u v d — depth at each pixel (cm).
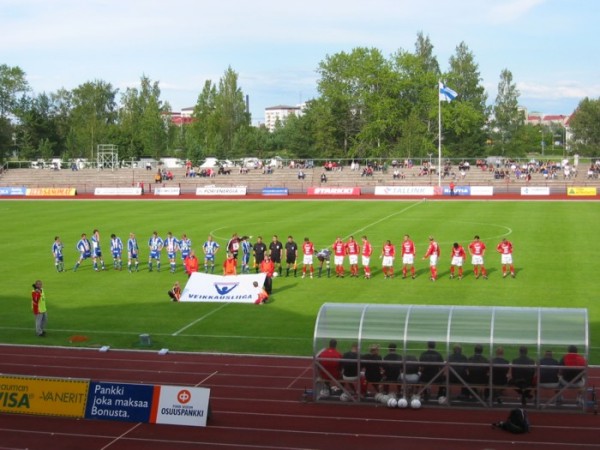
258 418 2255
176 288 3875
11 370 2761
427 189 9212
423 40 15262
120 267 4741
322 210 7575
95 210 7962
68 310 3684
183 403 2223
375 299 3756
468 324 2344
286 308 3641
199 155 14000
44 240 5831
